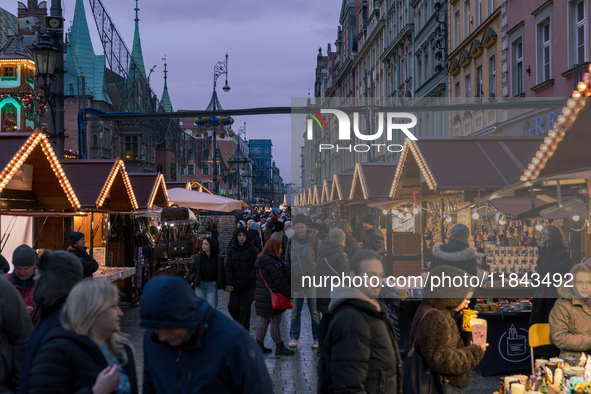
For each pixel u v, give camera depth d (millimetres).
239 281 9641
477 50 22016
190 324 2588
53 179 9531
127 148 62938
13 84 38344
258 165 160000
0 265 8328
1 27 53250
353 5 57750
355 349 3502
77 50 57969
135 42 67125
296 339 9492
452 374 4055
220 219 33219
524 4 17844
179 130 34000
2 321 3973
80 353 2943
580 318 5211
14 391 4062
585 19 14414
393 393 3627
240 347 2658
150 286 2645
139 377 7609
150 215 13672
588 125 5078
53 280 3430
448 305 4121
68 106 56062
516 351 7688
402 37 35406
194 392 2627
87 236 13180
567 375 4738
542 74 16938
